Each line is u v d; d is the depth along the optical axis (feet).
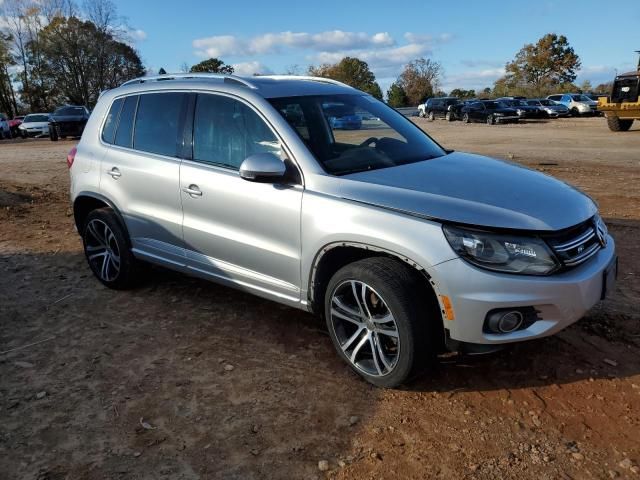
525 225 9.79
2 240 22.47
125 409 10.76
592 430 9.73
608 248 11.51
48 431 10.16
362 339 11.15
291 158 11.94
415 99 230.07
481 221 9.77
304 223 11.49
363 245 10.65
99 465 9.25
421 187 10.89
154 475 8.98
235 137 13.07
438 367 11.81
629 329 13.12
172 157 14.33
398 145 13.53
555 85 230.07
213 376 11.84
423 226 10.02
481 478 8.70
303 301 12.15
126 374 12.01
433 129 91.40
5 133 109.19
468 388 11.07
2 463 9.36
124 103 15.99
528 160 43.27
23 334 14.03
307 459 9.26
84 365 12.44
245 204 12.51
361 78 245.45
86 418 10.52
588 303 10.39
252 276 12.98
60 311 15.34
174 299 15.89
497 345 9.98
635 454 9.11
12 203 29.50
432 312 10.43
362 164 12.21
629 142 59.00
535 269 9.77
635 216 23.48
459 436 9.68
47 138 98.99
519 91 233.14
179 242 14.37
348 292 11.33
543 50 236.22
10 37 188.96
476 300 9.64
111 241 16.40
